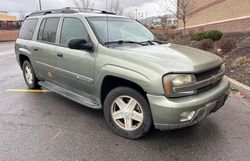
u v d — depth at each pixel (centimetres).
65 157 291
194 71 288
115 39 380
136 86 318
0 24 4178
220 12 1772
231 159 286
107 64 334
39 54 492
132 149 309
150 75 286
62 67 425
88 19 392
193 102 280
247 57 770
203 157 291
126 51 331
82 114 425
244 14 1384
